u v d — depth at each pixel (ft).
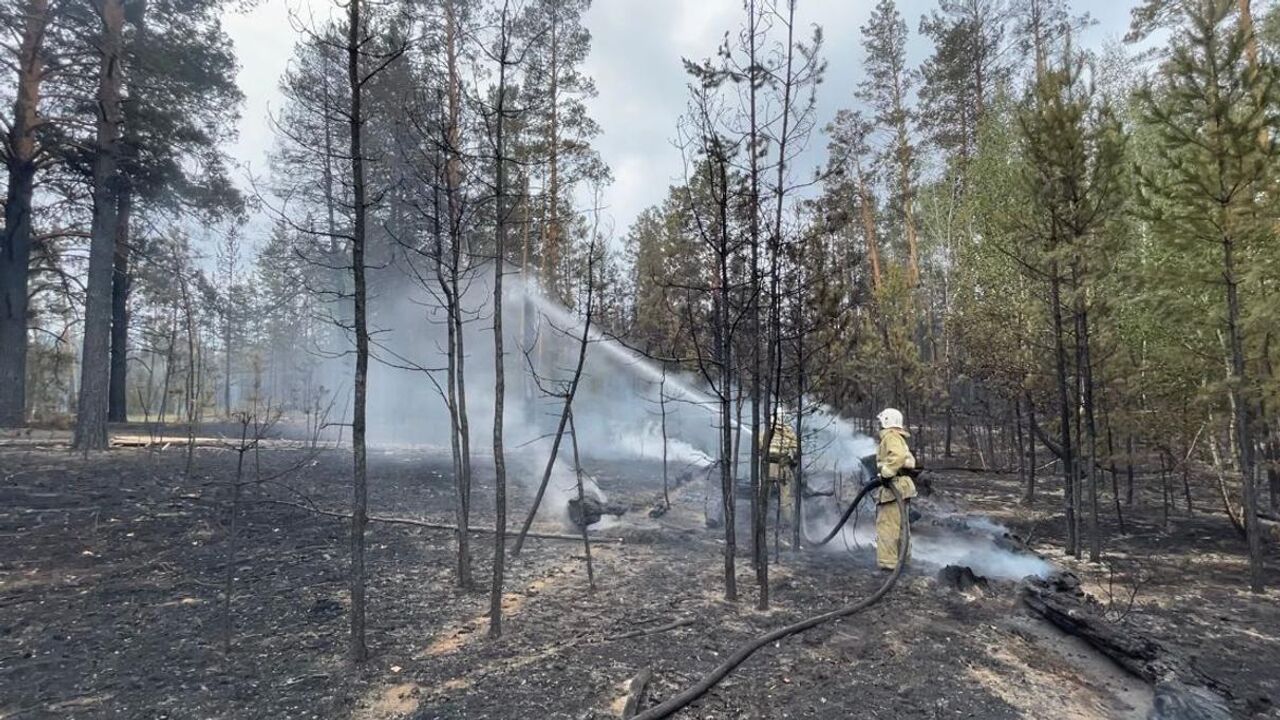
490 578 19.72
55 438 54.24
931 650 15.40
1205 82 23.49
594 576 20.31
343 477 38.75
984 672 14.42
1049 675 14.57
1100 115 27.12
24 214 61.00
